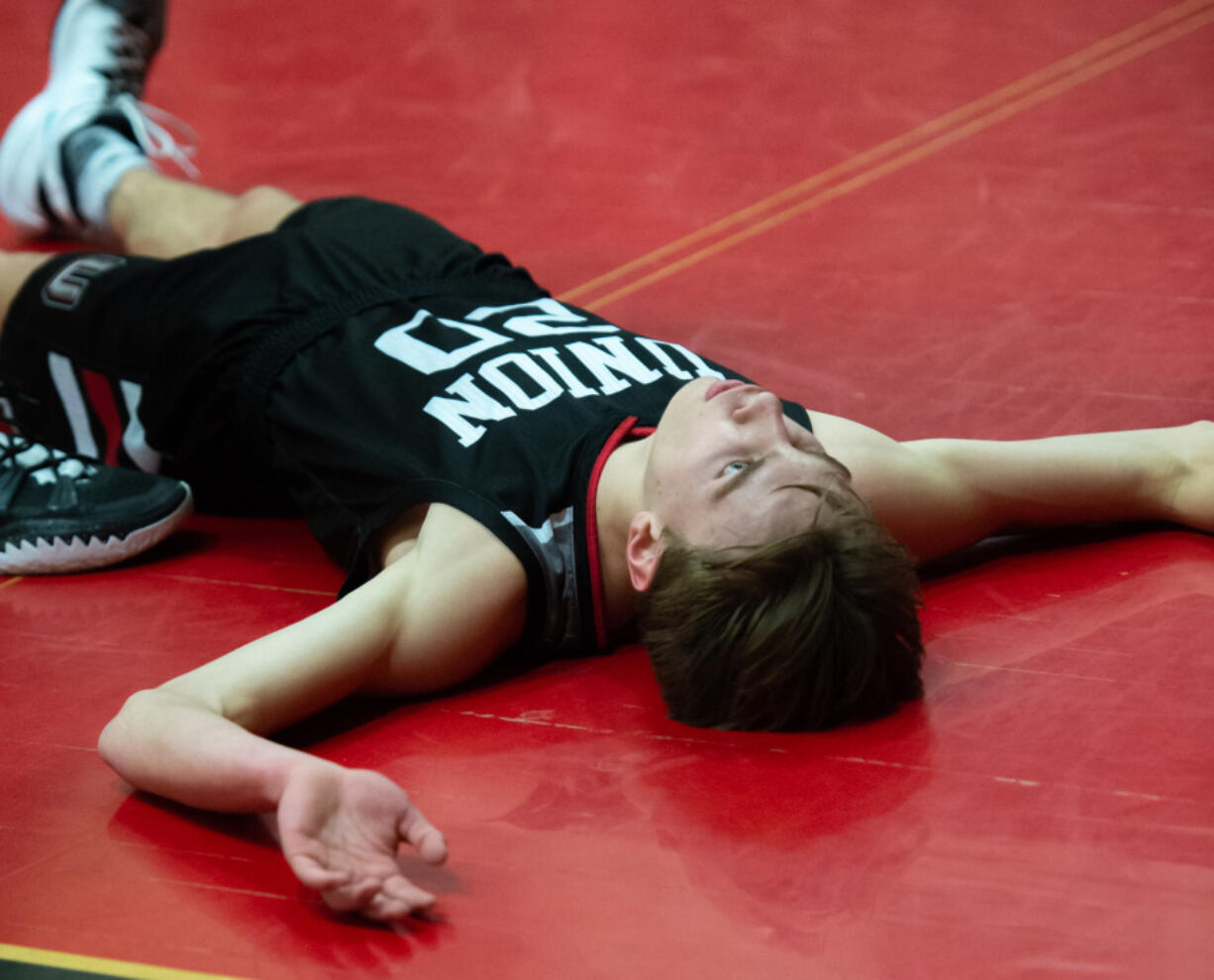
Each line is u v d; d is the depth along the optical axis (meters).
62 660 5.57
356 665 4.92
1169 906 4.11
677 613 4.87
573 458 5.37
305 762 4.18
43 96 9.11
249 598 6.05
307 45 13.44
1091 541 6.20
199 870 4.37
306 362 6.22
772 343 8.05
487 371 5.81
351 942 4.04
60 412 7.00
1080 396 7.32
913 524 5.61
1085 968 3.89
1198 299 8.34
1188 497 6.11
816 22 13.73
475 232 9.66
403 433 5.65
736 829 4.48
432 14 14.20
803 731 4.98
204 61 13.05
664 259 9.20
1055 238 9.28
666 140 11.23
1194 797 4.56
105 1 9.37
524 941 4.03
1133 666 5.27
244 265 6.72
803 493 4.79
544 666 5.54
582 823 4.53
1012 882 4.21
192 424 6.55
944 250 9.18
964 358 7.78
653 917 4.11
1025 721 4.99
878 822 4.49
